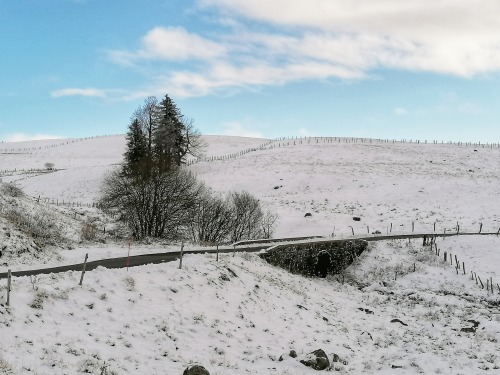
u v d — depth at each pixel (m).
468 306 25.70
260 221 46.06
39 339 12.31
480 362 16.52
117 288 17.27
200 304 18.59
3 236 24.33
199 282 20.44
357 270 33.69
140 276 19.16
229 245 34.25
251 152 94.56
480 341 19.73
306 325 20.45
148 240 35.88
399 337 20.39
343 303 26.73
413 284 30.14
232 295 20.72
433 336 20.62
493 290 27.48
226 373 13.32
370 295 29.34
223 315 18.44
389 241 36.75
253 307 20.47
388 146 92.38
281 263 30.38
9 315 12.97
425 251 34.41
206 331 16.55
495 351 18.17
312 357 15.09
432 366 15.63
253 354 15.62
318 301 25.50
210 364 13.90
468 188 57.66
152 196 40.16
